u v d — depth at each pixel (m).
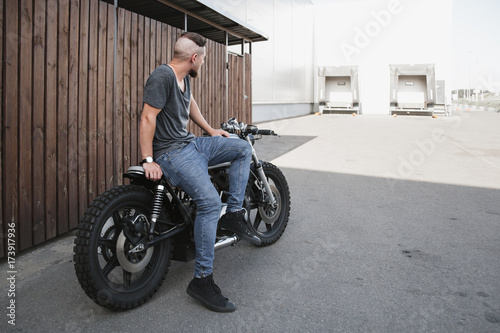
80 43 3.42
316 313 2.20
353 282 2.57
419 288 2.47
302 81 21.22
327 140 9.91
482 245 3.17
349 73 21.14
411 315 2.16
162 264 2.43
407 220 3.85
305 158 7.36
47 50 3.08
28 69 2.93
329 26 22.38
